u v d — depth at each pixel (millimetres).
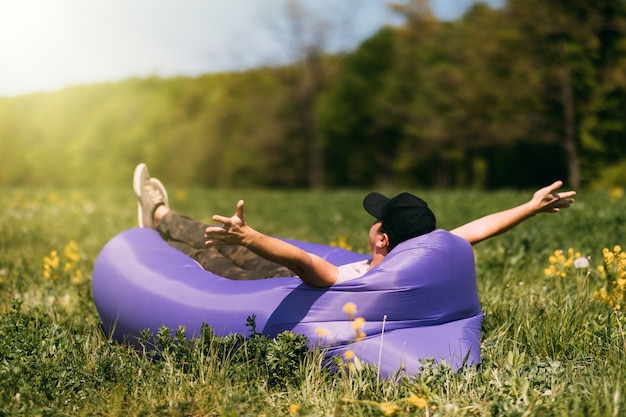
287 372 3420
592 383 3252
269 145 38438
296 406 3070
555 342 3881
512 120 30672
